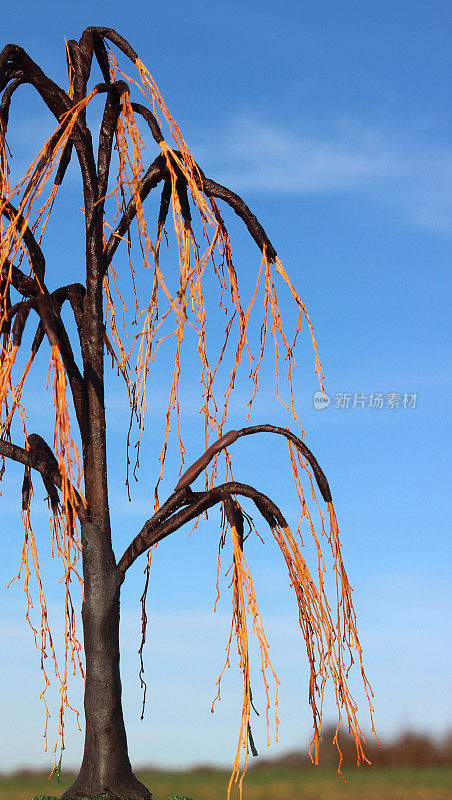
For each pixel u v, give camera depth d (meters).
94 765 3.61
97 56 4.27
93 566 3.79
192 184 3.45
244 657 3.21
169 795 4.02
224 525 3.70
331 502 3.85
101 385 3.96
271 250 3.89
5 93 4.01
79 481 3.06
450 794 4.36
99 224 3.99
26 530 3.93
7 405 3.70
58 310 3.93
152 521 3.77
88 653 3.74
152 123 3.74
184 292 3.32
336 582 3.77
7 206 3.81
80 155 4.01
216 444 3.81
